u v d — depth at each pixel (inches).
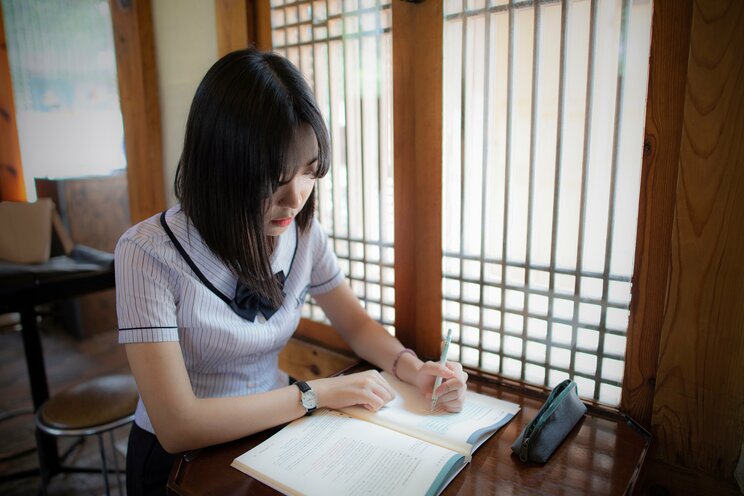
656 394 37.4
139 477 41.6
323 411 39.6
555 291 42.4
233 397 36.9
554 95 39.4
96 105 135.8
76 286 74.8
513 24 40.3
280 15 56.9
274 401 37.5
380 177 51.8
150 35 69.7
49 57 126.7
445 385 40.0
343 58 52.0
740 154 31.6
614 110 37.0
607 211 38.7
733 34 30.6
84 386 66.8
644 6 34.7
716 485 36.3
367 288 56.1
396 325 52.8
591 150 38.5
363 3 49.3
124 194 137.9
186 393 35.3
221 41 61.1
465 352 49.4
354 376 41.1
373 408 39.2
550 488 31.5
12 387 109.1
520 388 44.6
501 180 43.6
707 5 31.0
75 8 128.2
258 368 44.8
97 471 79.1
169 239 37.0
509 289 45.0
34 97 126.4
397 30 46.2
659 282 36.4
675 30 32.8
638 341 38.1
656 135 34.5
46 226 79.7
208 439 35.0
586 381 42.5
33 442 88.0
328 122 55.2
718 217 32.9
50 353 125.0
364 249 54.9
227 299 39.5
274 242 42.1
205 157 33.4
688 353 35.6
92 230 131.7
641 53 35.3
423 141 46.7
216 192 33.8
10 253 76.6
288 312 44.6
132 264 35.8
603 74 37.0
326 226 58.6
